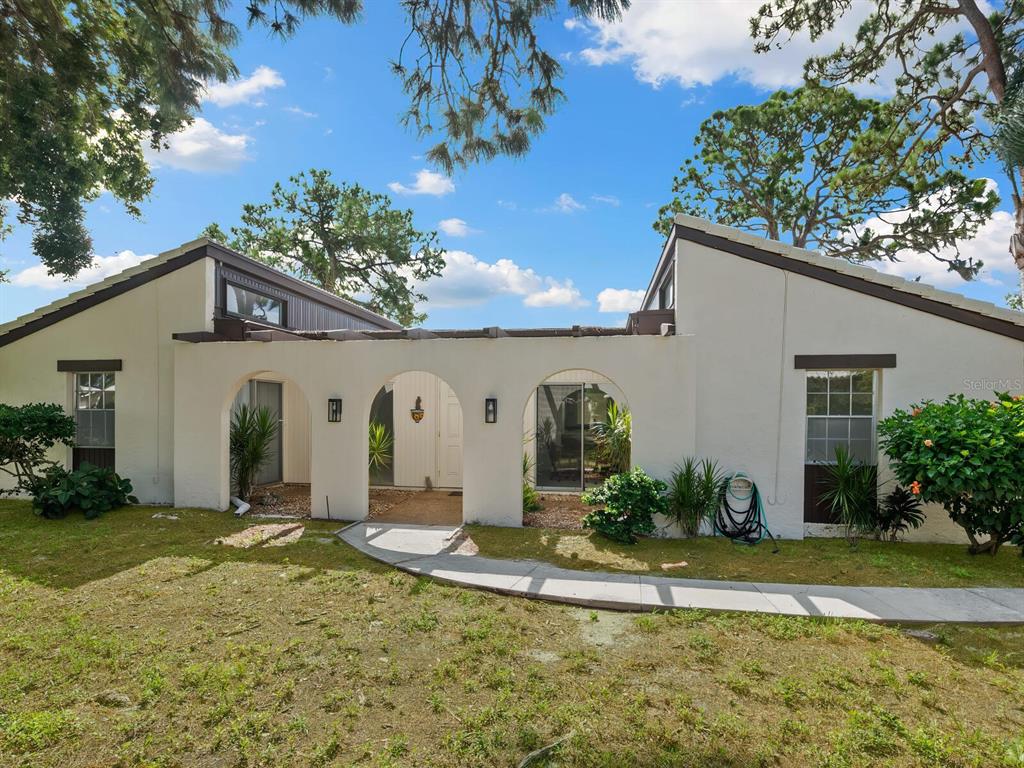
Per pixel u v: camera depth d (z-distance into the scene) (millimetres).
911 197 14344
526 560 6629
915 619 4820
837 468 7637
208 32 5957
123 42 7387
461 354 8562
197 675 3760
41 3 7059
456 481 11961
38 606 5121
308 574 6090
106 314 9906
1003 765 2850
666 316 8414
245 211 25328
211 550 7020
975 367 7496
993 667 4008
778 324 7996
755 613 4977
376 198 26500
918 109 11594
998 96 9562
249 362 9164
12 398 10234
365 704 3490
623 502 7387
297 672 3883
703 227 8180
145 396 9742
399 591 5605
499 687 3705
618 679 3787
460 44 5793
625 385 8094
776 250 7961
